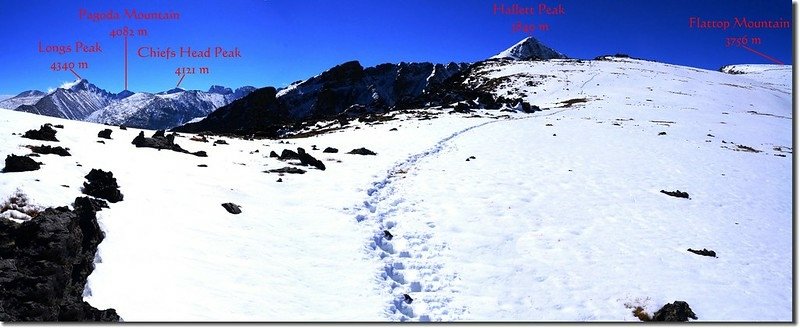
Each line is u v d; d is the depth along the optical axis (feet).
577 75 354.13
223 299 39.96
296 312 40.65
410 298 46.88
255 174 80.79
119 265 40.63
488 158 105.19
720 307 45.50
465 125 158.40
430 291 49.39
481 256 56.75
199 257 46.42
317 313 41.09
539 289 49.65
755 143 148.46
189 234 50.96
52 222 38.01
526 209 71.72
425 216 68.08
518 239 61.31
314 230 59.47
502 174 91.20
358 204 69.21
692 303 46.14
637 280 50.98
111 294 36.50
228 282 43.11
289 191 73.46
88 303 33.71
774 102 303.07
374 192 76.54
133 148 85.40
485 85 347.36
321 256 52.65
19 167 56.85
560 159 106.32
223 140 115.85
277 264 49.21
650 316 44.50
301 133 173.27
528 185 84.07
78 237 39.81
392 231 62.75
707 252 58.13
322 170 87.97
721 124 184.55
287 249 53.26
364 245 56.24
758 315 44.24
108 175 57.47
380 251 56.24
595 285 50.16
